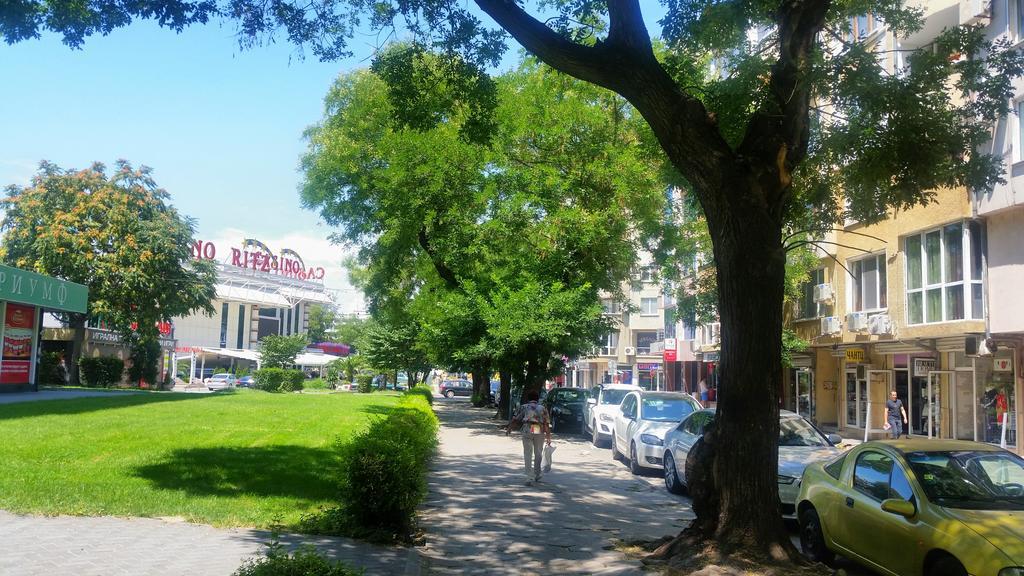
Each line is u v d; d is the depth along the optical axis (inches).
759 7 362.0
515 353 996.6
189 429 615.5
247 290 3570.4
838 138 377.1
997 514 249.3
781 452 441.7
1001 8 730.8
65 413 697.6
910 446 295.6
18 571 220.8
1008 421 765.9
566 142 1003.3
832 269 1073.5
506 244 1000.9
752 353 290.0
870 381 1008.2
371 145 1107.3
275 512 338.0
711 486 297.1
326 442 589.0
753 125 306.0
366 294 1590.8
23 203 1587.1
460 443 835.4
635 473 619.5
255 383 1828.2
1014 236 719.1
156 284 1631.4
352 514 326.3
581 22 381.1
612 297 1128.8
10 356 1069.8
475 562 309.1
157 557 245.6
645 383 2484.0
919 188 376.8
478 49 383.9
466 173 986.7
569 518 408.2
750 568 271.6
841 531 301.7
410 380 2438.5
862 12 413.1
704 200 301.3
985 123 379.2
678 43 392.2
